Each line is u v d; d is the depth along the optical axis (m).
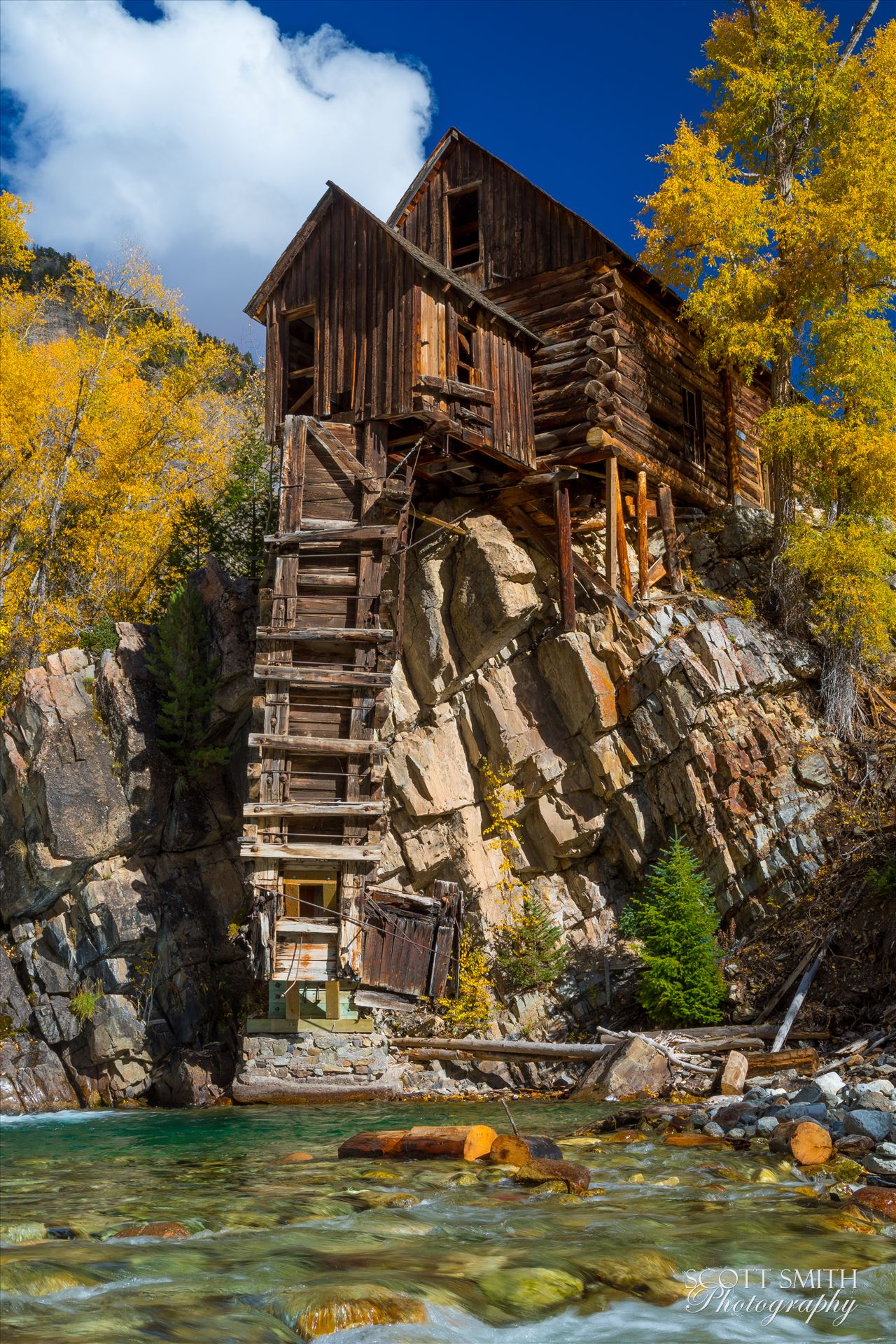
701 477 23.98
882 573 21.39
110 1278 5.80
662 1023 17.44
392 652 18.48
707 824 19.62
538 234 22.59
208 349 30.64
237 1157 10.78
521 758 20.72
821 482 22.03
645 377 22.56
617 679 20.78
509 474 21.55
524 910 19.94
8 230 31.03
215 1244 6.57
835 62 23.59
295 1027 17.28
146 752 20.95
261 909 17.25
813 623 21.72
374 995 17.97
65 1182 9.26
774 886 18.98
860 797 19.45
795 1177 8.48
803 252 22.09
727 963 18.31
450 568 21.64
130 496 28.92
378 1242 6.61
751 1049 15.44
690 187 21.81
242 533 27.61
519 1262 6.12
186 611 21.94
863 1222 7.01
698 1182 8.29
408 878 20.33
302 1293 5.39
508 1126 12.41
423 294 19.34
